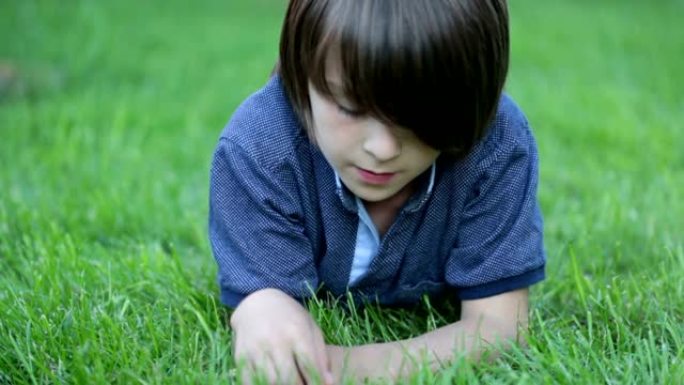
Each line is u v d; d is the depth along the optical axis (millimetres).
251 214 1896
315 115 1672
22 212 2805
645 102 4496
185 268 2463
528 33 6180
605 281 2375
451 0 1556
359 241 1964
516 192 1932
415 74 1528
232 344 1924
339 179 1856
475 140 1656
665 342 1993
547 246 2707
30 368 1847
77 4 6203
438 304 2229
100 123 3955
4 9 5863
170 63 5141
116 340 1924
